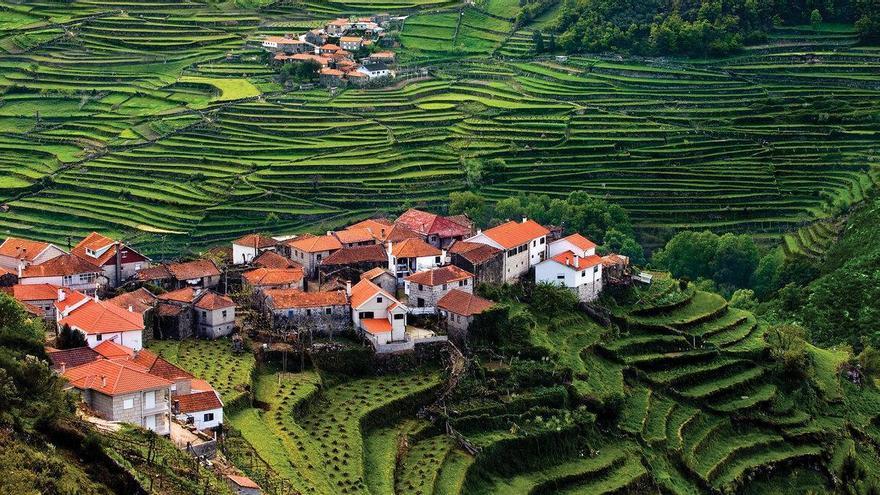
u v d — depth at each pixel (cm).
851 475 18962
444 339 17550
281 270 18775
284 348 16638
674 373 19388
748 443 18675
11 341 13212
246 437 13962
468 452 15725
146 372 12700
